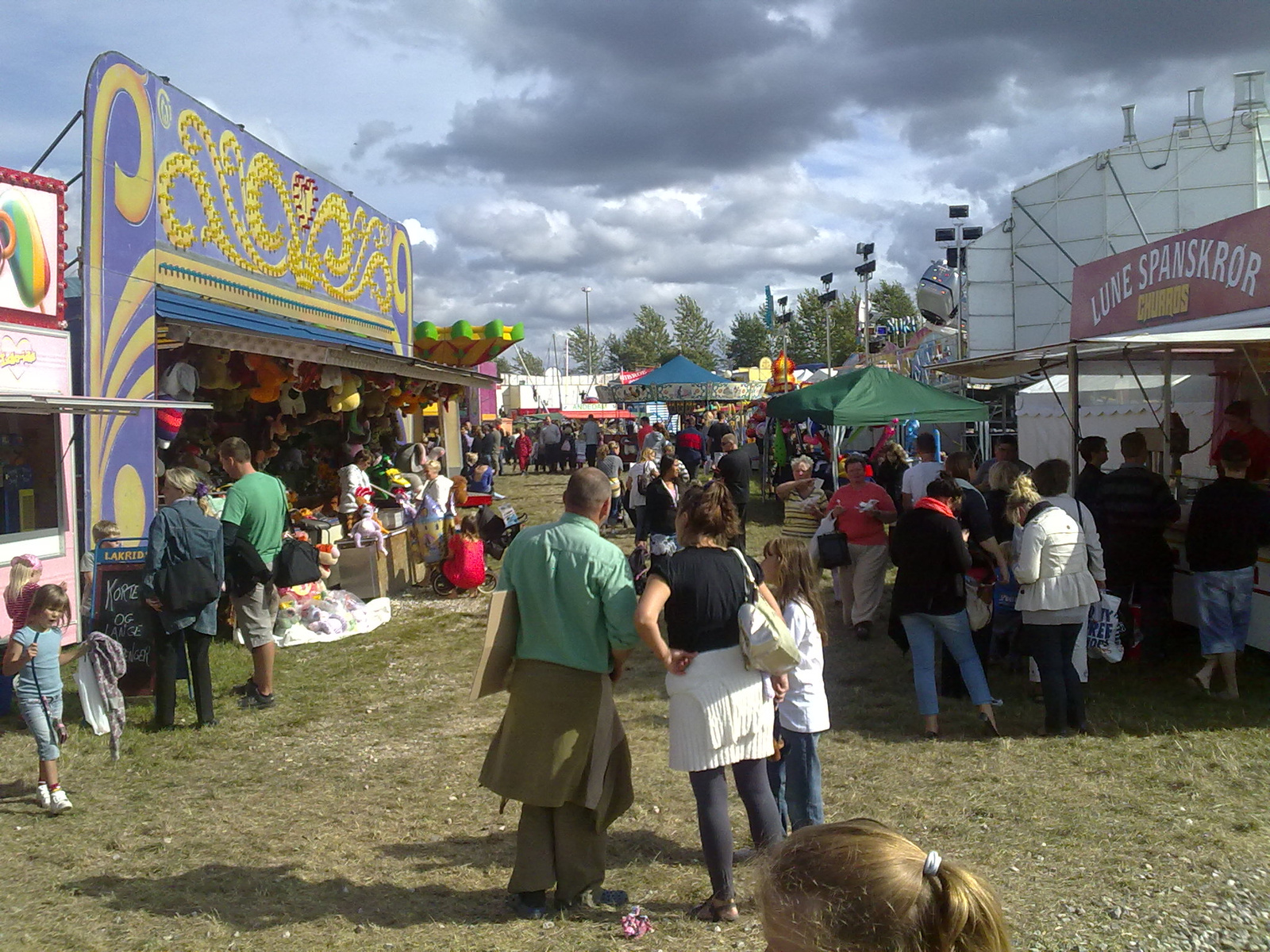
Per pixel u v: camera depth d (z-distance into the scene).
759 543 14.33
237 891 4.32
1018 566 6.10
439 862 4.62
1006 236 23.28
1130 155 22.03
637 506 14.45
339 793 5.54
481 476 17.33
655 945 3.77
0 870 4.54
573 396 63.44
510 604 3.97
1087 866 4.33
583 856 4.06
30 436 8.05
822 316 61.97
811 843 1.25
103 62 8.81
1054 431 14.30
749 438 27.25
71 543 8.30
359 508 11.34
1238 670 7.64
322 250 14.73
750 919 3.96
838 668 8.02
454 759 6.09
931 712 6.20
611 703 4.10
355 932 3.94
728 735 3.87
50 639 5.28
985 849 4.55
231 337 9.16
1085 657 6.52
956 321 25.11
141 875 4.48
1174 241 9.63
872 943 1.14
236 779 5.76
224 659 8.56
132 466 9.13
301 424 13.66
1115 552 7.70
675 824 5.03
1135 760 5.71
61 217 8.29
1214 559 6.81
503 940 3.85
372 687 7.73
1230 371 9.83
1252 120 21.25
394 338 17.81
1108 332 11.15
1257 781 5.35
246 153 12.15
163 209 9.99
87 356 8.59
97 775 5.82
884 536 8.93
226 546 6.97
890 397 13.48
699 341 87.19
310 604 9.55
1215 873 4.22
